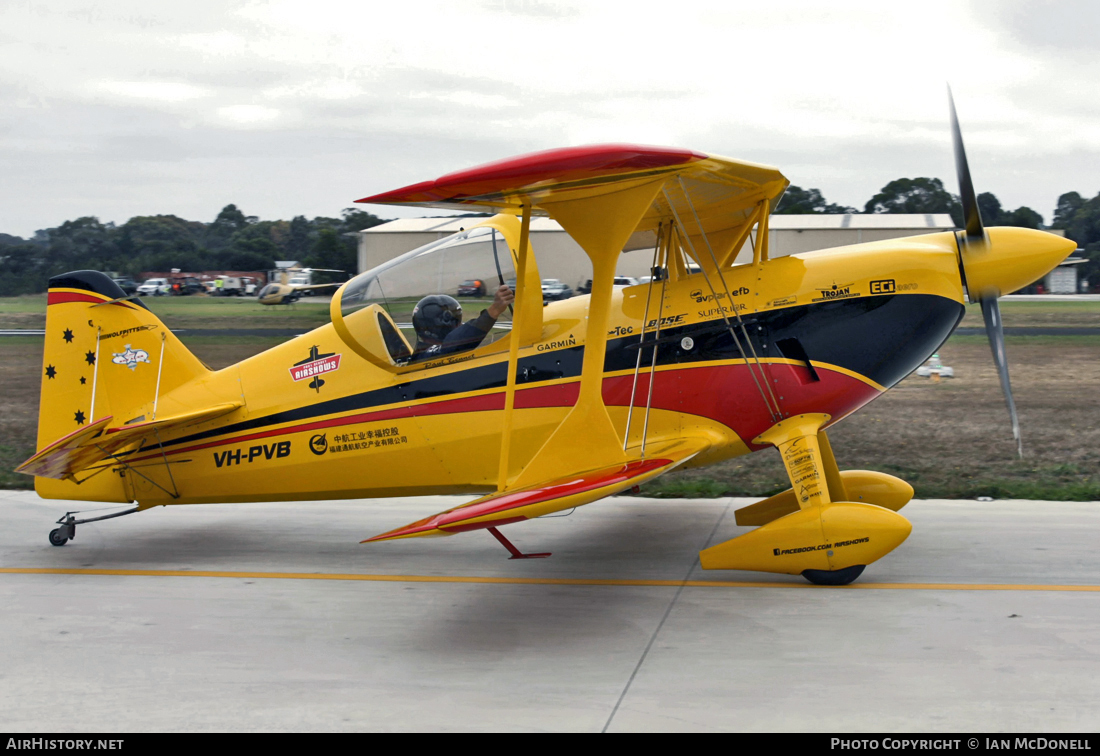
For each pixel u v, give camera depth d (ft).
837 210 121.49
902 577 15.62
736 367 16.29
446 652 12.99
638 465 14.46
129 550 19.56
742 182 15.25
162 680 12.14
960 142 16.19
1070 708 10.42
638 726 10.30
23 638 13.93
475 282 16.88
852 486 18.58
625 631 13.58
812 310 16.17
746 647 12.69
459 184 12.62
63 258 210.18
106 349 19.60
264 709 11.12
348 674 12.23
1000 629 13.01
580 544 18.90
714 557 15.49
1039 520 19.33
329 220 212.43
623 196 13.64
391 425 17.62
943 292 16.06
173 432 19.07
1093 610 13.74
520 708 10.93
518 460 16.93
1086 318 79.56
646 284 17.11
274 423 18.45
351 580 16.92
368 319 17.17
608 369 16.66
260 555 18.95
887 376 16.29
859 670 11.69
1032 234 16.39
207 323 89.56
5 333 87.30
